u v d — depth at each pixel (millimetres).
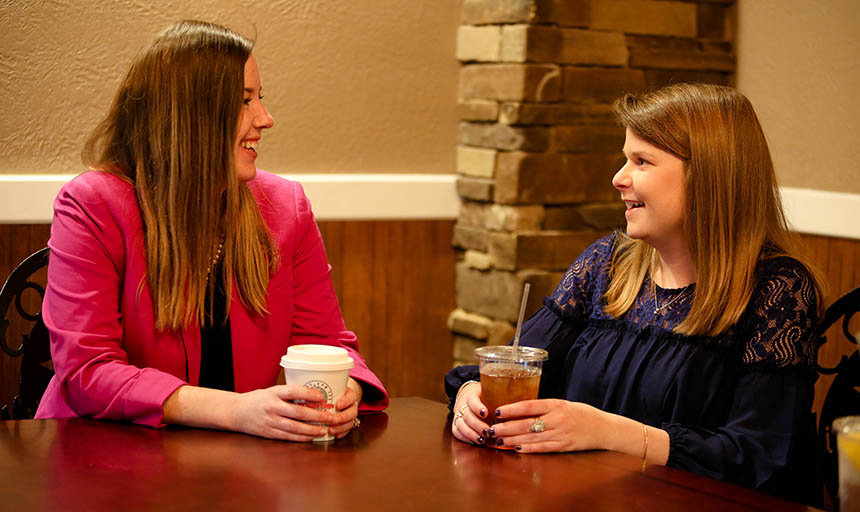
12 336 2725
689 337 1643
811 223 2949
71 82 2738
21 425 1466
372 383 1611
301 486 1184
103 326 1592
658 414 1638
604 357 1738
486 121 3193
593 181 3197
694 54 3281
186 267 1663
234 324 1735
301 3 3021
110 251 1636
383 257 3244
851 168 2857
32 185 2695
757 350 1561
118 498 1123
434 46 3264
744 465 1438
